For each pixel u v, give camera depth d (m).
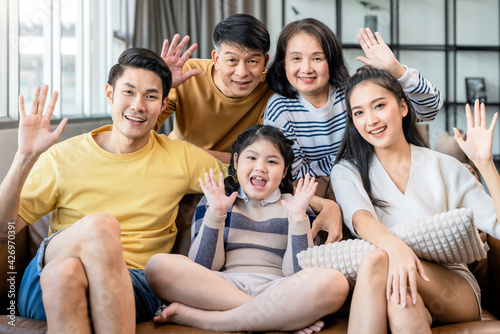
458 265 1.15
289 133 1.53
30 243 1.30
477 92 4.24
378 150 1.28
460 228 1.02
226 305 1.04
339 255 1.06
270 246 1.21
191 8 3.08
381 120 1.21
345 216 1.22
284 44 1.50
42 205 1.20
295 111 1.55
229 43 1.44
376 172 1.27
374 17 4.14
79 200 1.22
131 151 1.26
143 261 1.21
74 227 0.97
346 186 1.26
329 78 1.52
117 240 0.95
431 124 2.94
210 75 1.62
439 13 4.21
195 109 1.65
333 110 1.55
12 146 1.59
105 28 2.73
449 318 1.05
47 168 1.21
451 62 4.25
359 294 0.97
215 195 1.15
